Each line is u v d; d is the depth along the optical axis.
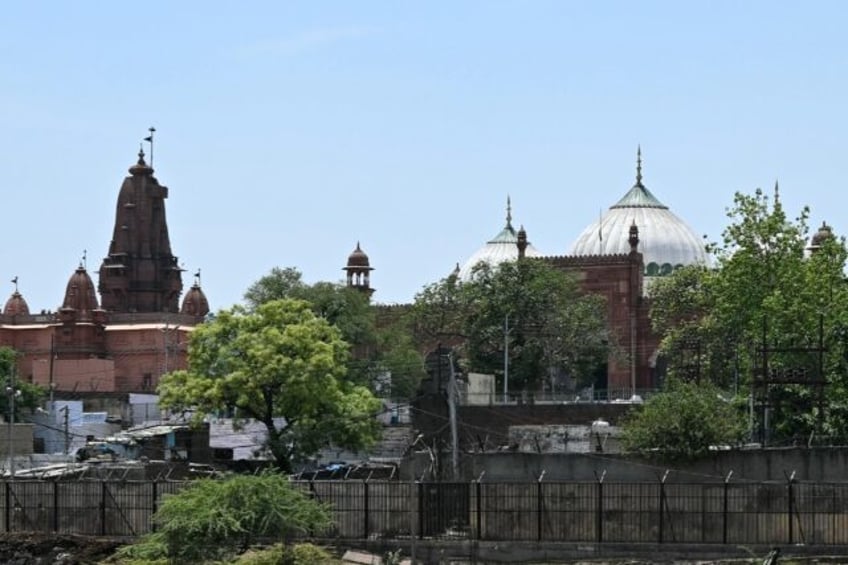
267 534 91.44
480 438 118.38
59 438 149.25
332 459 141.12
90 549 94.75
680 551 89.62
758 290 129.88
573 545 90.44
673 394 105.88
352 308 165.88
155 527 94.94
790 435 113.31
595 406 129.25
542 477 93.12
